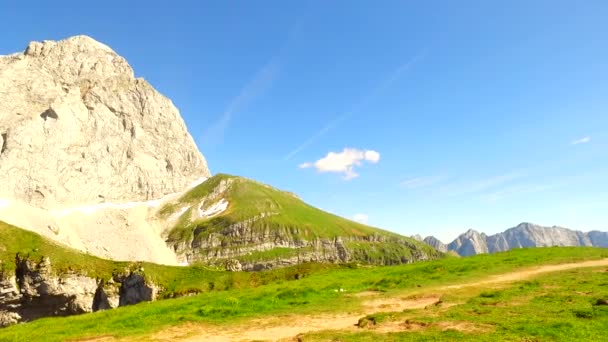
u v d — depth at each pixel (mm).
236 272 161000
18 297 150750
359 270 72812
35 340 34562
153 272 167125
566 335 22281
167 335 32062
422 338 24031
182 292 150375
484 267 59594
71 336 34625
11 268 152750
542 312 28625
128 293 161250
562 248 77750
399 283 52000
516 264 60594
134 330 34438
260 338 29031
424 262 75125
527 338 22391
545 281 43250
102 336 33594
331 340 25750
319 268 143000
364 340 24750
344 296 44875
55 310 155750
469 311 30812
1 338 36500
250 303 42219
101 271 167500
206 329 33281
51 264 157875
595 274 45812
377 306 38500
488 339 22562
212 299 48094
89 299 159375
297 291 47688
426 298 40531
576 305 30094
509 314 28781
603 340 21266
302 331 30328
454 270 59062
